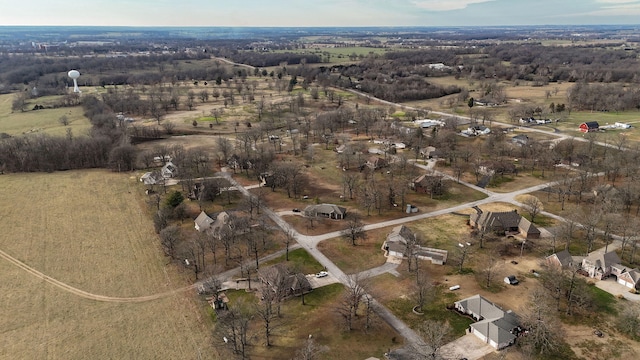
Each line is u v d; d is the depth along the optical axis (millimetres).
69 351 76000
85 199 145000
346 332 79688
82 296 92312
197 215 131125
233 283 95938
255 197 142625
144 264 104875
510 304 86750
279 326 81875
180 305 89000
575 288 87688
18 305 89062
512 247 110000
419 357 70375
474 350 74312
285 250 109875
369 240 114812
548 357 72438
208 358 74000
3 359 74000
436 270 100438
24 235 119438
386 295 90875
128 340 78688
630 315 77812
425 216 129375
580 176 145875
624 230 110312
